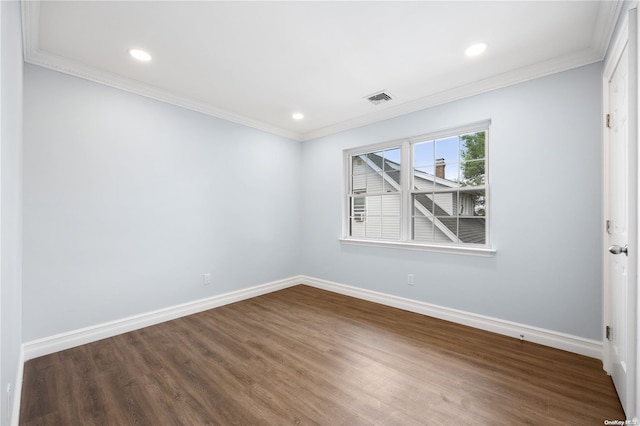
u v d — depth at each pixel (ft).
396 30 6.66
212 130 11.49
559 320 7.81
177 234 10.39
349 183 13.56
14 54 4.54
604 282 6.77
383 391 6.04
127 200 9.15
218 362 7.23
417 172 11.18
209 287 11.34
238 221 12.41
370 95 10.18
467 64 8.12
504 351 7.68
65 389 6.13
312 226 14.69
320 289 14.14
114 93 8.89
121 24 6.40
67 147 8.00
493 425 5.07
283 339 8.54
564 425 5.05
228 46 7.29
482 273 9.16
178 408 5.56
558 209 7.83
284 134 14.25
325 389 6.12
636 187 4.60
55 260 7.80
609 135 6.62
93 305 8.45
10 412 4.52
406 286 11.07
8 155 3.98
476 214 9.77
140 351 7.80
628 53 4.70
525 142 8.34
